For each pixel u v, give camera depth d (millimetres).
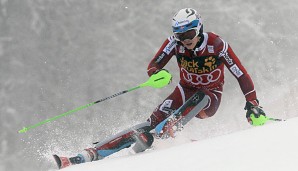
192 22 14703
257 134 9516
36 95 55531
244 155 7824
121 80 55375
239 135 10031
